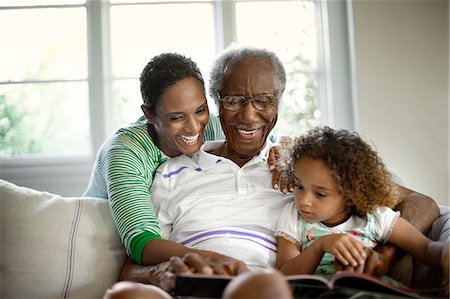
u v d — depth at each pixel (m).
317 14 2.04
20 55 1.99
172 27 2.02
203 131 1.35
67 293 1.30
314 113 2.04
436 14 1.91
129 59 2.00
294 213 1.23
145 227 1.20
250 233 1.24
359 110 1.89
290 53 2.04
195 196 1.30
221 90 1.31
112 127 1.99
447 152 1.90
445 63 1.91
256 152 1.37
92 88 1.95
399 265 1.21
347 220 1.20
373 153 1.22
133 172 1.30
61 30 1.99
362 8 1.90
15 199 1.38
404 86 1.90
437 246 1.08
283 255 1.19
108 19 1.99
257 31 2.02
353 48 1.91
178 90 1.25
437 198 1.90
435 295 1.01
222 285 0.86
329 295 0.89
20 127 1.98
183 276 0.87
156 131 1.38
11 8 1.99
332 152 1.15
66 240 1.33
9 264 1.31
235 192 1.29
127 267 1.22
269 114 1.30
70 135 2.00
